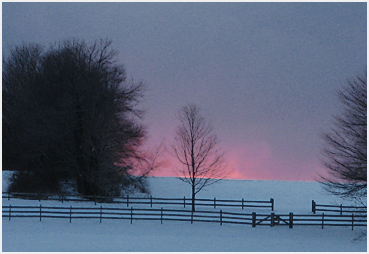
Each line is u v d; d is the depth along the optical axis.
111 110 57.12
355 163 42.75
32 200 53.31
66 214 46.97
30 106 58.47
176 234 39.72
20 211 44.53
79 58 58.41
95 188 57.50
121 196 58.19
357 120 43.16
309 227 44.53
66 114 56.88
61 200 54.16
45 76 58.12
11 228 40.59
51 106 57.59
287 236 40.12
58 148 58.09
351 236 41.00
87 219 45.31
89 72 57.75
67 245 34.69
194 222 45.25
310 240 38.81
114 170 56.50
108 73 58.53
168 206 55.31
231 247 35.22
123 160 58.00
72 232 39.53
